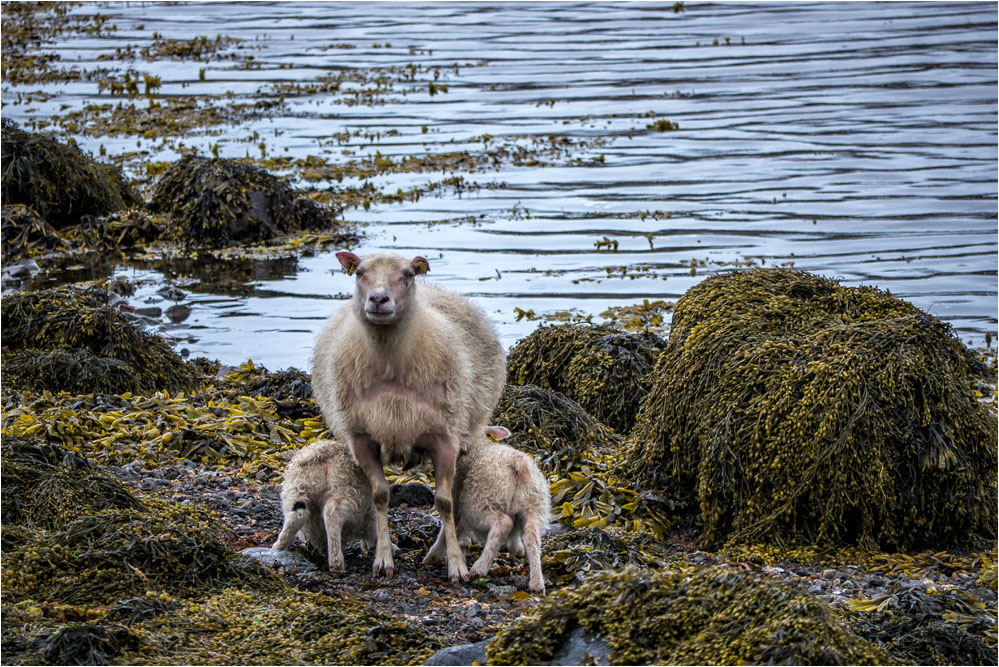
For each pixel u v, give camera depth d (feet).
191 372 70.08
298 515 40.75
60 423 53.72
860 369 45.37
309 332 79.87
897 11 245.24
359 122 154.10
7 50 204.44
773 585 28.84
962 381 47.50
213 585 36.40
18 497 41.88
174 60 199.93
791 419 45.29
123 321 69.00
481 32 232.73
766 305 52.13
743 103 164.04
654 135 145.79
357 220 111.55
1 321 70.28
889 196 115.85
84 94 170.60
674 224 107.76
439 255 98.89
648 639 28.43
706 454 46.93
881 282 89.10
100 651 30.25
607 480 50.70
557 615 29.68
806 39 217.15
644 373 64.85
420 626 34.01
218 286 92.58
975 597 36.52
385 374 40.04
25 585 35.55
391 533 45.50
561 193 119.75
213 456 53.26
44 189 108.58
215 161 111.96
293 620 33.50
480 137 145.18
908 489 44.68
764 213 110.83
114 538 37.42
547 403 59.72
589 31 232.73
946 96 164.96
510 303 84.89
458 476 41.65
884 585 40.24
